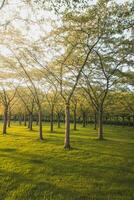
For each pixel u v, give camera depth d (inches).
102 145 1321.4
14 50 1401.3
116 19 965.2
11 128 2696.9
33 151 1107.9
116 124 4109.3
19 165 829.8
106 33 1103.6
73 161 902.4
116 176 712.4
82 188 611.8
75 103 2517.2
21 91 2304.4
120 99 2039.9
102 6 1010.1
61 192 586.2
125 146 1298.0
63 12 964.0
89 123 4495.6
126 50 1321.4
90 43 1192.2
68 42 1173.1
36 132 2133.4
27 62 1443.2
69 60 1334.9
